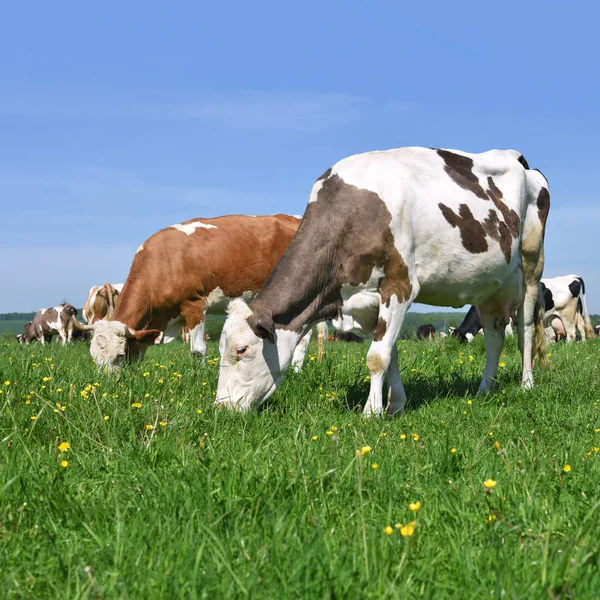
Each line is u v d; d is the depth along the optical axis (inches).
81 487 130.6
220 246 379.6
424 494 122.4
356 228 232.5
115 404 186.1
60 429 165.6
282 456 143.6
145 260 371.9
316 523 104.7
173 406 196.4
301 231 233.1
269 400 240.1
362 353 409.4
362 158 246.2
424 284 253.1
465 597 85.3
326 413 221.5
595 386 261.0
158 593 84.7
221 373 226.4
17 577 93.9
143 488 124.7
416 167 254.8
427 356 378.0
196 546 98.7
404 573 91.6
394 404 247.6
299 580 88.0
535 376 312.8
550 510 113.3
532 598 82.1
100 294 805.2
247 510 114.3
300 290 227.6
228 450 149.9
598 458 151.2
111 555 97.3
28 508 116.9
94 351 346.6
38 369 246.5
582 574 88.9
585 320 864.3
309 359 324.2
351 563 93.2
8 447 150.0
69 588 87.0
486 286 272.8
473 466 142.3
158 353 507.5
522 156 313.6
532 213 299.4
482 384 288.2
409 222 238.7
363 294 238.4
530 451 153.3
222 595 85.0
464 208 255.4
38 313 1109.1
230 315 226.4
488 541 100.0
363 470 134.4
